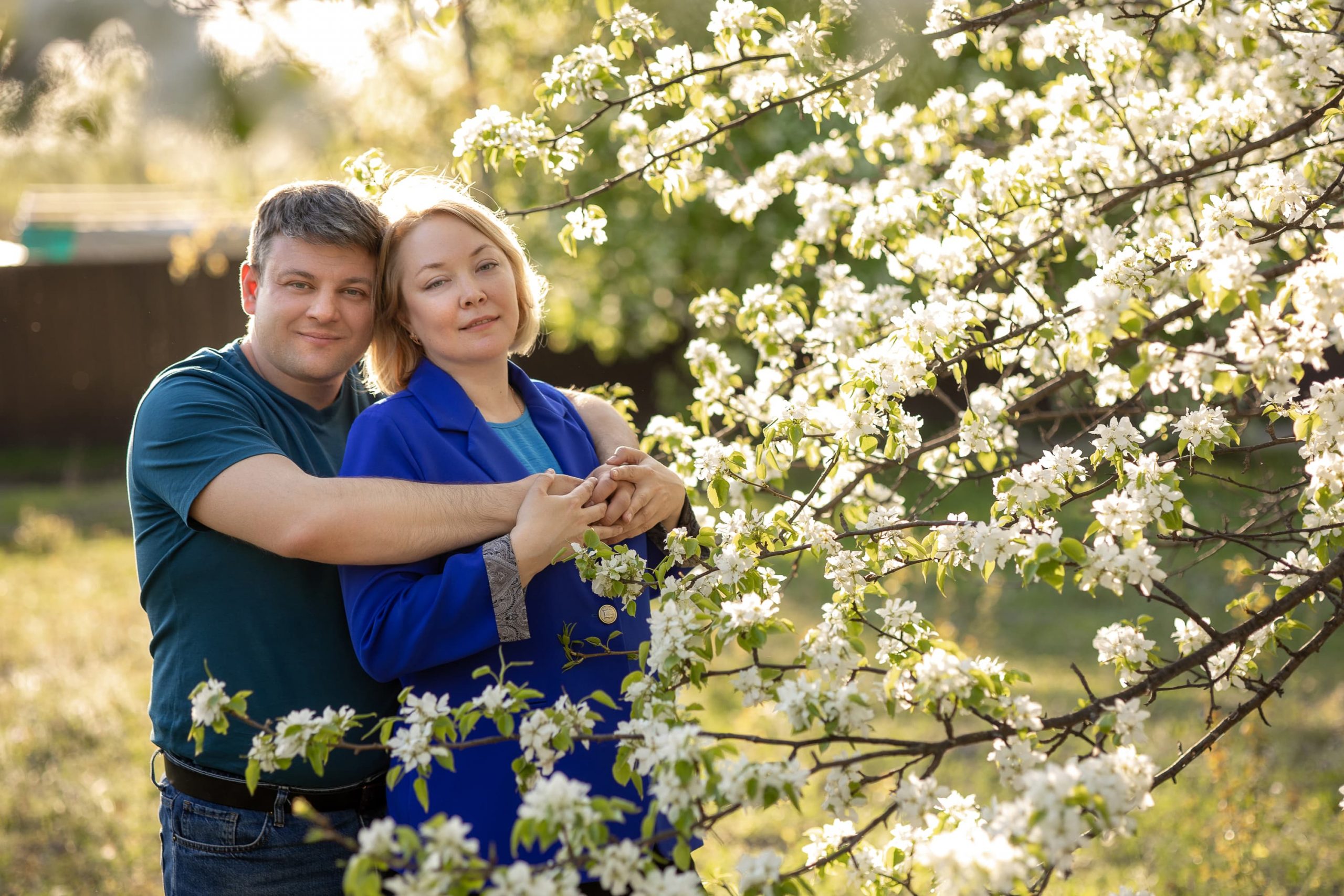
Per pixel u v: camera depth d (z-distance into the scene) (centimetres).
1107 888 361
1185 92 297
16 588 810
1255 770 418
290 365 201
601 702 163
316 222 195
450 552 186
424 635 174
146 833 435
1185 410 200
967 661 157
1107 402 250
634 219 959
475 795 177
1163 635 611
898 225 281
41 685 598
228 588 191
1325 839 384
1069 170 261
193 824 196
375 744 177
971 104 320
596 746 183
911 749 154
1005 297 282
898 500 271
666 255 938
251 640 192
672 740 142
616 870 135
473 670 183
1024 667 580
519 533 177
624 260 953
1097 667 573
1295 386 178
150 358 1524
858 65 236
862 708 152
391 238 198
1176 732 484
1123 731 154
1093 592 164
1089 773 133
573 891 133
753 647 166
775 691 169
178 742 195
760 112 259
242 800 193
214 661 192
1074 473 186
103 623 720
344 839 136
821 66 248
